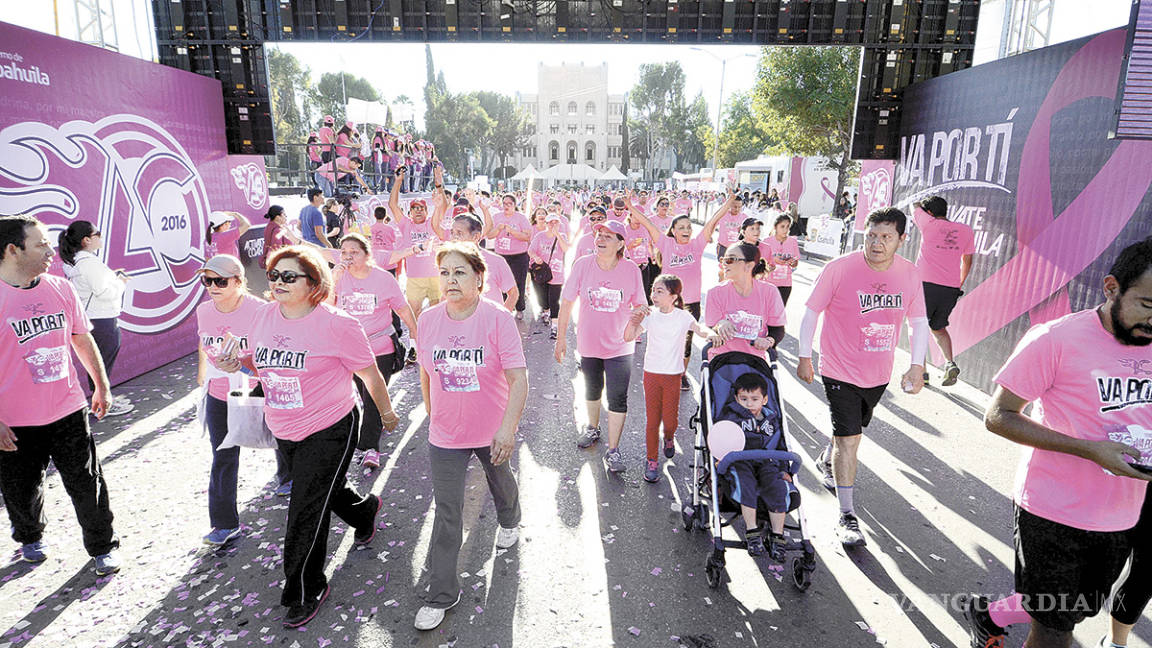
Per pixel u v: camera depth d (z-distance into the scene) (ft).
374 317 16.03
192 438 17.94
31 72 19.20
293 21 29.86
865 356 12.73
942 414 20.57
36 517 11.79
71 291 11.20
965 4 28.78
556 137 340.80
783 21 30.19
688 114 296.92
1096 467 7.06
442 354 9.95
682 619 10.48
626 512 14.11
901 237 12.14
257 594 11.09
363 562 12.16
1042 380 7.14
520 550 12.53
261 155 31.17
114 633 10.04
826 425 19.65
